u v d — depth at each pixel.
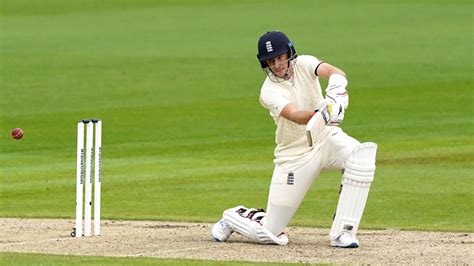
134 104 84.81
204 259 31.41
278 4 155.88
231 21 139.00
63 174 57.25
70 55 111.75
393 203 46.69
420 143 66.44
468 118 76.44
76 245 34.56
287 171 34.38
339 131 34.38
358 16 140.62
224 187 52.25
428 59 105.00
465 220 42.06
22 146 68.00
